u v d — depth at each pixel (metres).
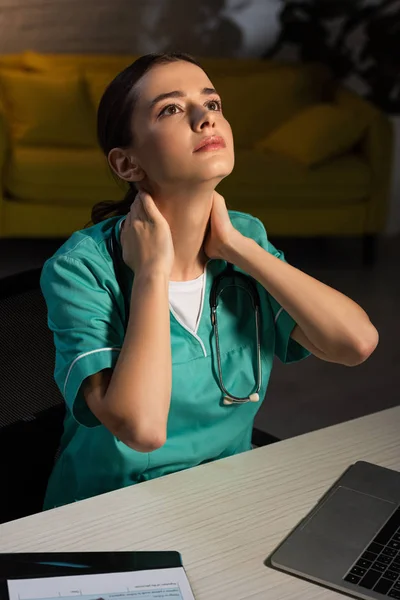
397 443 1.57
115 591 1.15
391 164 4.91
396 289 4.64
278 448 1.55
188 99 1.47
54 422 1.65
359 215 4.91
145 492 1.40
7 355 1.57
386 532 1.29
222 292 1.64
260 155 4.82
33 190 4.68
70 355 1.48
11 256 4.97
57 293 1.52
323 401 3.43
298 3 5.68
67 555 1.23
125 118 1.50
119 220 1.63
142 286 1.49
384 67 5.57
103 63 5.33
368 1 5.58
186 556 1.25
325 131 4.81
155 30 5.68
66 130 4.92
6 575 1.17
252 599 1.16
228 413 1.62
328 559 1.23
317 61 5.73
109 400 1.42
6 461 1.61
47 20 5.50
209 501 1.38
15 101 4.91
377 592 1.17
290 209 4.85
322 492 1.41
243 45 5.79
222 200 1.62
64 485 1.63
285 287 1.62
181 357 1.57
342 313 1.65
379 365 3.75
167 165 1.47
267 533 1.30
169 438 1.58
